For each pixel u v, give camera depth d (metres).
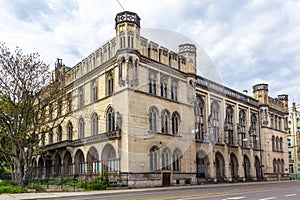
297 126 80.19
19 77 31.81
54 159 49.81
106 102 36.94
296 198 16.80
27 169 31.98
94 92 39.28
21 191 27.27
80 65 41.19
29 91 32.31
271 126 66.25
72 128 44.19
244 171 56.44
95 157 39.19
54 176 48.31
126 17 32.19
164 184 36.84
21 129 32.22
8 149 35.16
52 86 34.50
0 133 33.59
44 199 20.91
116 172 35.00
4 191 26.81
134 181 32.91
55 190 29.97
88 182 33.22
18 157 32.44
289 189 26.03
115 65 35.31
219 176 50.56
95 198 18.88
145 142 30.48
